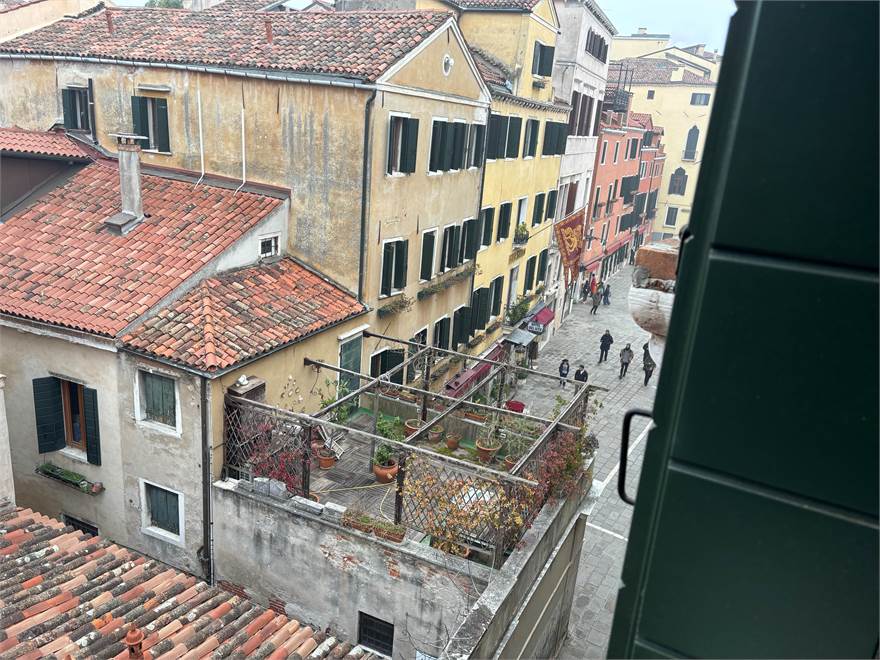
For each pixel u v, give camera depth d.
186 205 14.07
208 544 11.01
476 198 19.77
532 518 9.70
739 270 1.57
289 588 10.49
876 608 1.61
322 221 14.33
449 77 16.20
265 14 16.75
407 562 9.38
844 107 1.42
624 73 57.81
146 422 11.03
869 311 1.47
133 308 11.18
